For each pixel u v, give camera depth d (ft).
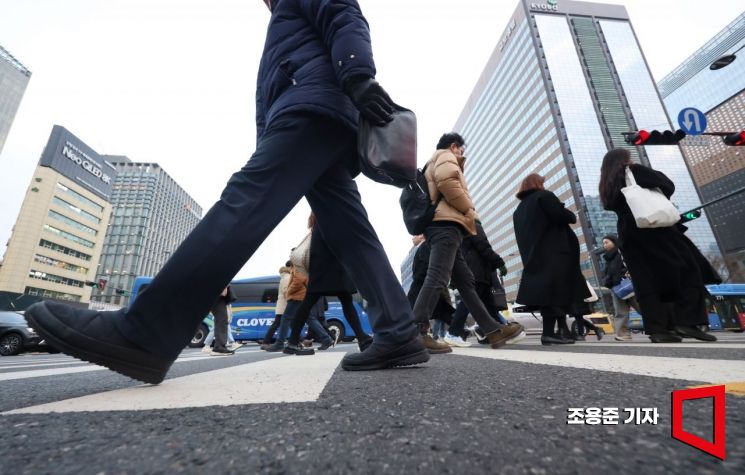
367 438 1.89
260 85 5.58
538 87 242.17
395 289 5.42
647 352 6.17
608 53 262.26
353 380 4.05
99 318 3.68
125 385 4.35
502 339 10.63
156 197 308.19
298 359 8.77
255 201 4.12
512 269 241.96
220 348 15.40
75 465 1.58
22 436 2.03
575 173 213.66
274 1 5.98
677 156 244.83
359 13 4.78
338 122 4.75
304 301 12.11
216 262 3.79
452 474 1.40
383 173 4.68
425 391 3.16
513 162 258.37
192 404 2.88
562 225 12.28
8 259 183.62
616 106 241.96
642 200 9.72
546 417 2.14
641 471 1.35
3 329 39.58
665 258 9.78
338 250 5.59
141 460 1.63
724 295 48.29
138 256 281.54
